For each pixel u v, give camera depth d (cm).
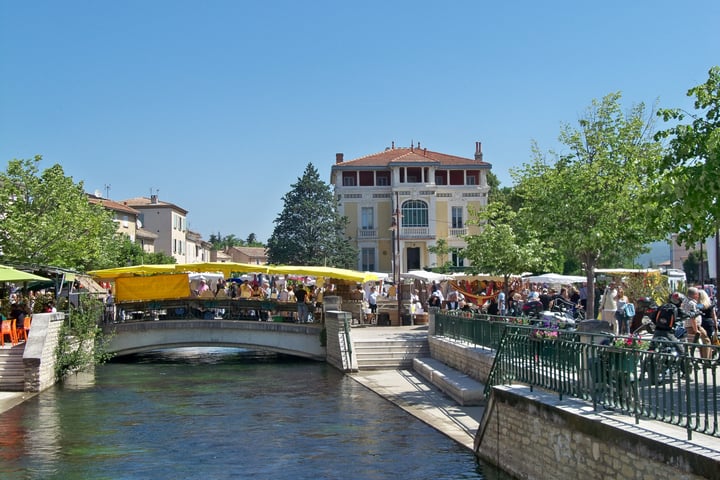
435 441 1661
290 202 6562
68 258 3656
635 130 2528
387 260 6291
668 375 895
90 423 1978
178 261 9350
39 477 1420
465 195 6344
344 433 1788
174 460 1548
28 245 3462
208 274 4475
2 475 1434
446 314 2855
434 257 6253
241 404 2278
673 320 1385
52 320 2734
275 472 1430
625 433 892
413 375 2816
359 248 6325
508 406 1307
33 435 1822
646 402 945
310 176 6650
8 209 3597
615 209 2419
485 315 2284
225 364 3503
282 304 3647
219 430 1867
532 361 1353
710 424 869
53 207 3809
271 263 6650
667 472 808
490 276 3825
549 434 1116
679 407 864
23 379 2541
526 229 2853
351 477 1376
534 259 3341
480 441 1486
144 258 6738
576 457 1024
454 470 1384
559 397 1186
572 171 2548
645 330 1764
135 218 8225
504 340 1555
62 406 2262
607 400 1057
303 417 2028
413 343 3130
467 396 2053
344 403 2250
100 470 1468
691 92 1450
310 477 1384
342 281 4069
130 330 3547
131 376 3041
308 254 6375
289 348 3531
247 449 1642
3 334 2673
